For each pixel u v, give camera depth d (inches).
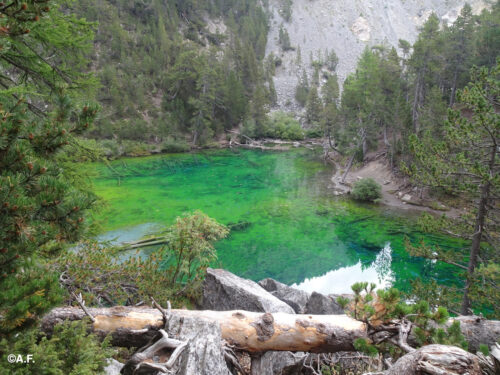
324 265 943.7
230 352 233.1
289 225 1242.0
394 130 1742.1
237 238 1122.7
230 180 1893.5
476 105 470.3
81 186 327.0
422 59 1815.9
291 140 3154.5
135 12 4047.7
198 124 2866.6
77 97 307.1
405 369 148.1
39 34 277.1
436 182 531.8
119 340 225.3
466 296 504.1
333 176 1952.5
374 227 1218.6
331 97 3307.1
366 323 208.2
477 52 1892.2
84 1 3309.5
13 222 138.9
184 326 208.7
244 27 4958.2
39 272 155.9
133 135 2706.7
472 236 531.2
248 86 3836.1
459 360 137.6
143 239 1023.6
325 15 6540.4
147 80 3329.2
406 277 870.4
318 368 295.4
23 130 166.4
